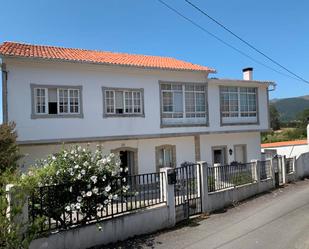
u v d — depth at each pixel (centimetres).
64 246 843
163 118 2208
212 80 2408
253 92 2662
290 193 1716
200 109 2375
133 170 2159
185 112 2302
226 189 1444
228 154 2566
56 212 852
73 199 888
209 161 2464
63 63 1864
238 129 2550
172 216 1115
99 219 930
